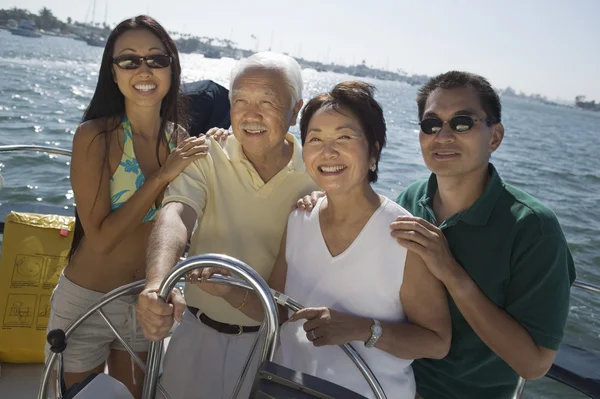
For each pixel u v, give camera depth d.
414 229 1.76
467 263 2.01
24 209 4.02
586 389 2.85
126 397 1.65
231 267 1.59
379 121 1.85
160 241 1.85
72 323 1.90
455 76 2.03
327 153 1.80
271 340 1.62
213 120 3.21
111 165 2.21
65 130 13.77
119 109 2.24
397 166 12.45
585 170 18.86
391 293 1.84
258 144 2.12
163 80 2.22
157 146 2.34
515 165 18.50
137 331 2.35
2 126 13.65
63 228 2.81
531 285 1.91
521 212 1.96
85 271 2.27
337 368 1.86
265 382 1.47
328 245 1.92
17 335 2.74
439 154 2.03
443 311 1.87
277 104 2.08
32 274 2.75
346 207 1.87
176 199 2.06
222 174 2.18
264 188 2.18
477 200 2.00
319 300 1.91
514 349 1.88
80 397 1.55
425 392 2.15
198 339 2.22
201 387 2.20
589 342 5.52
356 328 1.75
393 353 1.80
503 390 2.08
